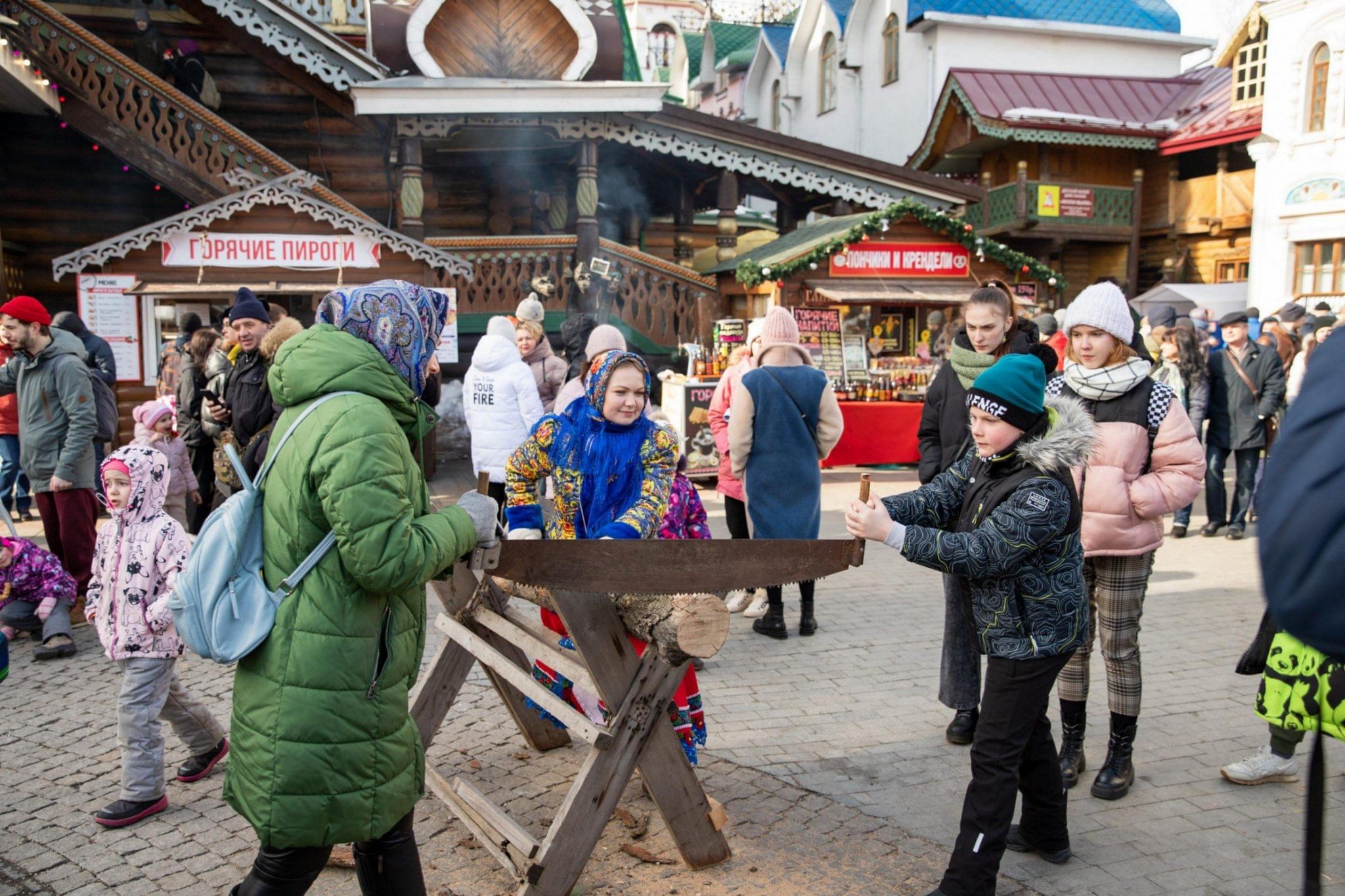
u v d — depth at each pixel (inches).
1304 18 779.4
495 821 121.7
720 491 247.0
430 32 541.0
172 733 173.6
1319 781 66.3
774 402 209.9
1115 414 143.2
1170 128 882.8
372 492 87.7
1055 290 521.7
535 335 281.4
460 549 95.1
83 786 152.0
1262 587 49.2
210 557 90.2
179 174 477.7
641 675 116.3
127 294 379.6
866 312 519.8
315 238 402.0
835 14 1169.4
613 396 136.9
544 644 128.0
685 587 111.0
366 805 92.1
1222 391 335.6
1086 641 148.2
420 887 101.1
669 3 1611.7
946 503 128.8
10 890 123.0
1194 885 124.1
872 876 125.6
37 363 238.8
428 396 207.0
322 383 91.4
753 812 142.6
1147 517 140.3
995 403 115.5
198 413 277.9
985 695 118.1
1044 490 113.4
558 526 143.6
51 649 211.0
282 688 89.8
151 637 139.5
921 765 158.7
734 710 182.7
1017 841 132.6
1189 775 156.0
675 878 124.9
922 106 1023.0
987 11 995.9
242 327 216.4
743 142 568.4
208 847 133.6
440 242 519.2
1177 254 941.8
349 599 91.4
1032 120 842.2
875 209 596.1
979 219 955.3
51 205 542.9
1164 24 1043.3
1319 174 781.3
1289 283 812.0
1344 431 46.0
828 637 227.6
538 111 507.8
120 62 467.8
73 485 238.7
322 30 512.7
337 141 615.2
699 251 860.0
